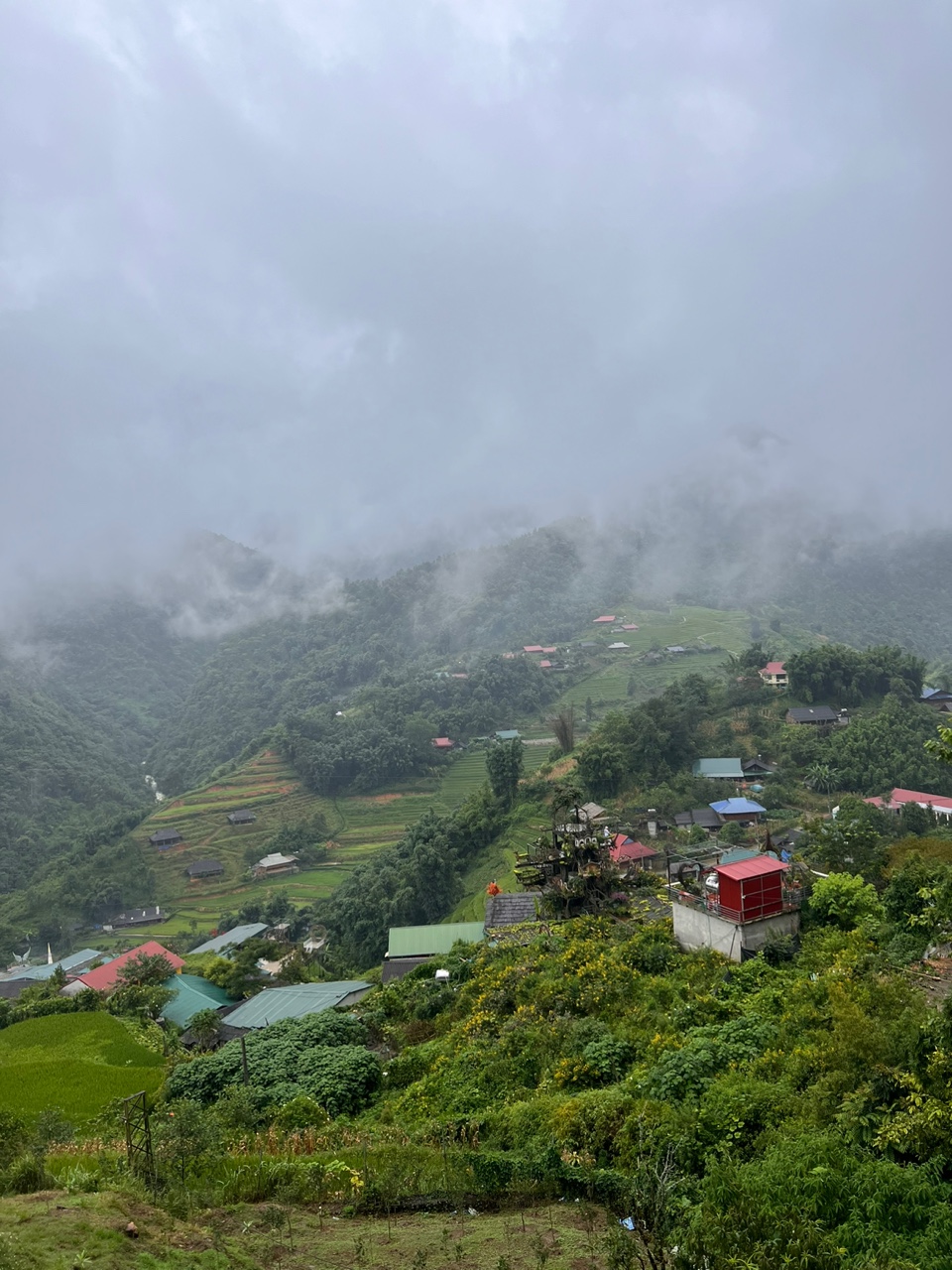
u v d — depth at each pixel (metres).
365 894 76.38
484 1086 22.28
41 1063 35.59
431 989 35.28
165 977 55.16
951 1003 13.55
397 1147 17.14
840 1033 15.41
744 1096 15.34
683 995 23.94
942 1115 12.50
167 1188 14.38
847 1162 12.52
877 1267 10.09
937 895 15.21
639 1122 15.52
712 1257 9.66
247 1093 24.42
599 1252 11.62
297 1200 15.06
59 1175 16.08
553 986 26.52
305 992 45.31
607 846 42.00
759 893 27.20
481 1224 13.52
